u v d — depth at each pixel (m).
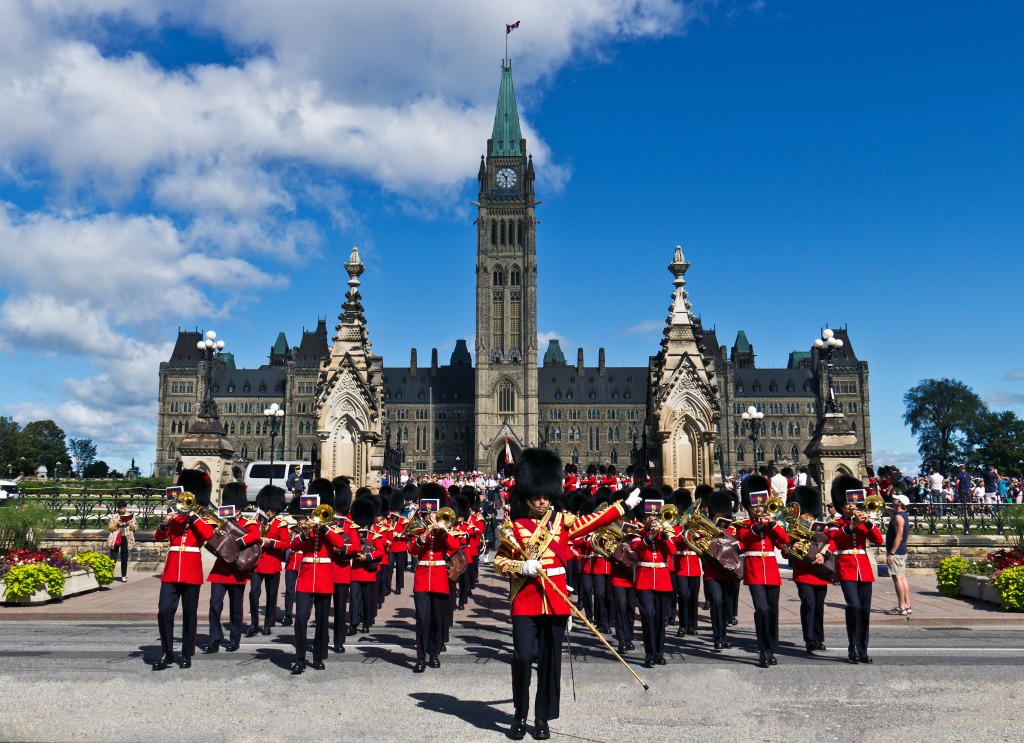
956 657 12.98
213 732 8.70
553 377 180.62
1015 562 19.92
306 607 11.90
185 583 12.07
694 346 28.03
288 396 171.38
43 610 17.94
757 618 12.62
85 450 193.75
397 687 10.91
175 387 173.25
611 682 11.30
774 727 8.94
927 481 44.72
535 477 9.29
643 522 13.48
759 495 13.19
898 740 8.44
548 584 8.73
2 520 21.52
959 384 138.62
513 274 168.12
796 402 171.38
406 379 181.75
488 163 170.00
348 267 30.77
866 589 12.66
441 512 12.02
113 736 8.52
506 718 9.37
